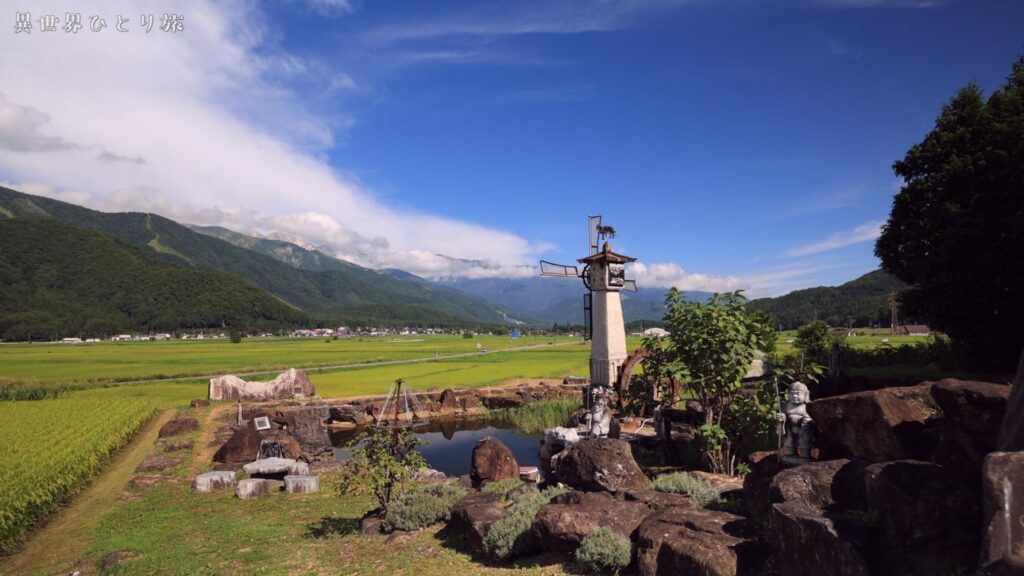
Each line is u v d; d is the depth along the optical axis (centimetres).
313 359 9106
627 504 940
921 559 543
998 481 462
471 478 1666
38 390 4653
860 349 2992
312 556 1169
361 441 2098
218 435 2861
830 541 588
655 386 1531
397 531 1277
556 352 10900
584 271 2691
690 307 1300
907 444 831
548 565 893
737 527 756
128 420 3084
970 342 2056
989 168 1942
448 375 6356
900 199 2300
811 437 1007
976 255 1844
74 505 1781
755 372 1399
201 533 1420
